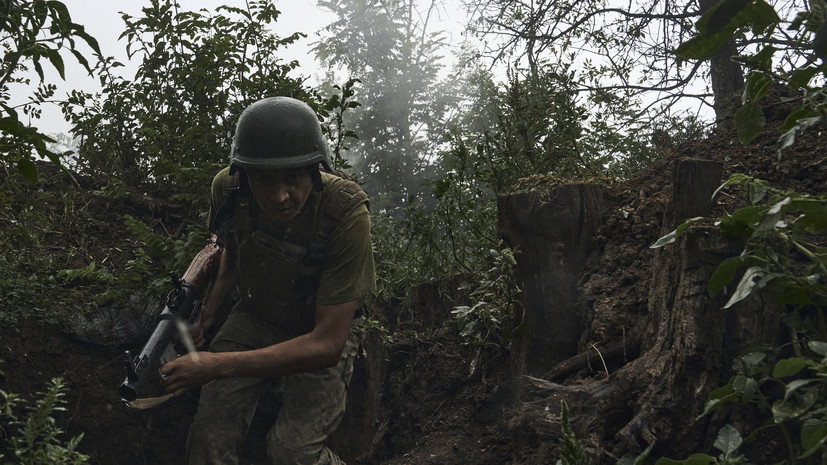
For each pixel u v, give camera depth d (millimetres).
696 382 2104
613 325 2580
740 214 1931
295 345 2455
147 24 3945
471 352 3324
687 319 2158
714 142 3203
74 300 3156
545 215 2820
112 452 3049
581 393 2258
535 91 4730
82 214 3742
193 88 3943
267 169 2365
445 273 4004
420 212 4082
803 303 1909
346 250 2520
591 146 4547
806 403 1735
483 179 4043
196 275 2605
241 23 3939
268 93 3816
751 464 1959
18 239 3262
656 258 2506
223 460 2602
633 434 2090
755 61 1843
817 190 2652
